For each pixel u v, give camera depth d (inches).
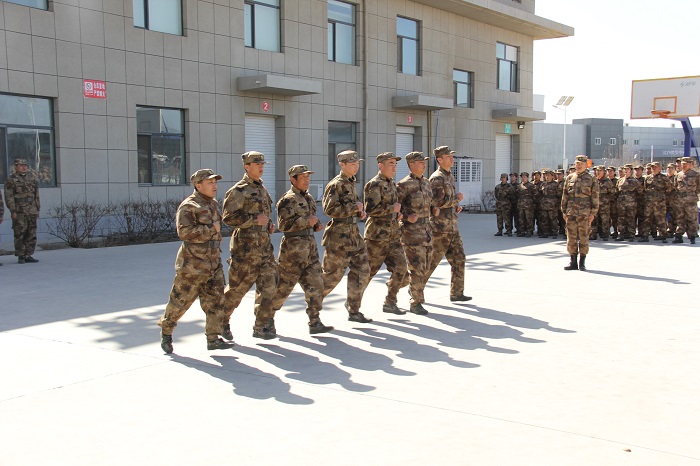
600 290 379.6
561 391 203.2
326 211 290.2
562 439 166.1
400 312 315.6
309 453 158.9
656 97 914.1
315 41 860.6
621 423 176.9
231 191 258.2
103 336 274.7
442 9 1058.1
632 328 285.9
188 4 719.7
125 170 671.8
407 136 1032.8
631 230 682.2
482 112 1162.0
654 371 223.6
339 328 289.0
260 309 266.4
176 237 666.8
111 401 196.9
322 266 298.4
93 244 605.6
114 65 657.6
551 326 290.5
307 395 201.2
